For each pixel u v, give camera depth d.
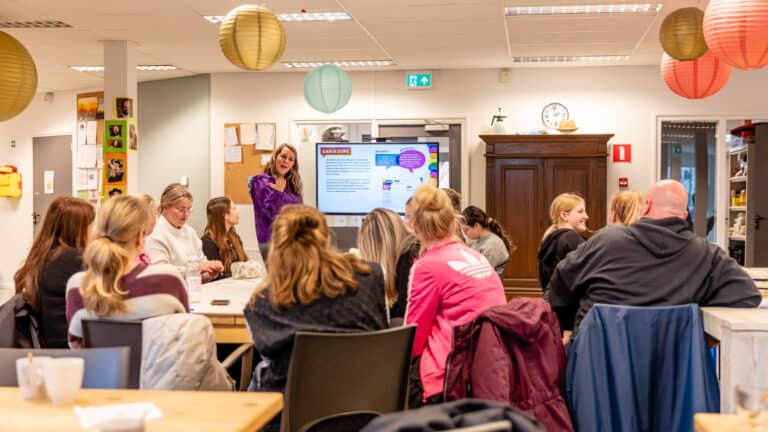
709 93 5.07
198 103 9.42
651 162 8.65
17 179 11.40
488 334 2.49
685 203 2.96
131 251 2.65
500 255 5.14
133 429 1.33
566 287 3.14
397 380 2.34
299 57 8.21
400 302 3.44
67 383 1.76
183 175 9.54
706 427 1.58
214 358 2.45
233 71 9.20
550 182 8.14
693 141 8.83
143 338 2.37
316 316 2.26
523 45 7.53
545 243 4.50
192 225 9.47
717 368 3.14
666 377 2.65
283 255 2.27
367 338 2.21
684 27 4.48
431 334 2.81
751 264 8.08
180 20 6.62
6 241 11.66
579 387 2.65
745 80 8.47
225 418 1.64
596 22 6.56
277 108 9.20
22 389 1.80
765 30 3.50
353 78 9.07
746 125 8.15
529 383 2.54
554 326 2.70
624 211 4.31
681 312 2.65
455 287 2.78
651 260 2.86
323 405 2.20
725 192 8.68
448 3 5.92
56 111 11.08
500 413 1.25
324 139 9.27
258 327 2.28
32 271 2.99
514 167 8.18
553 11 6.20
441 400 2.70
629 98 8.67
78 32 7.13
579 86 8.74
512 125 8.83
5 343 2.86
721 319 2.50
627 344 2.65
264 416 1.72
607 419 2.63
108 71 7.57
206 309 3.30
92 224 3.16
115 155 7.59
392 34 7.06
